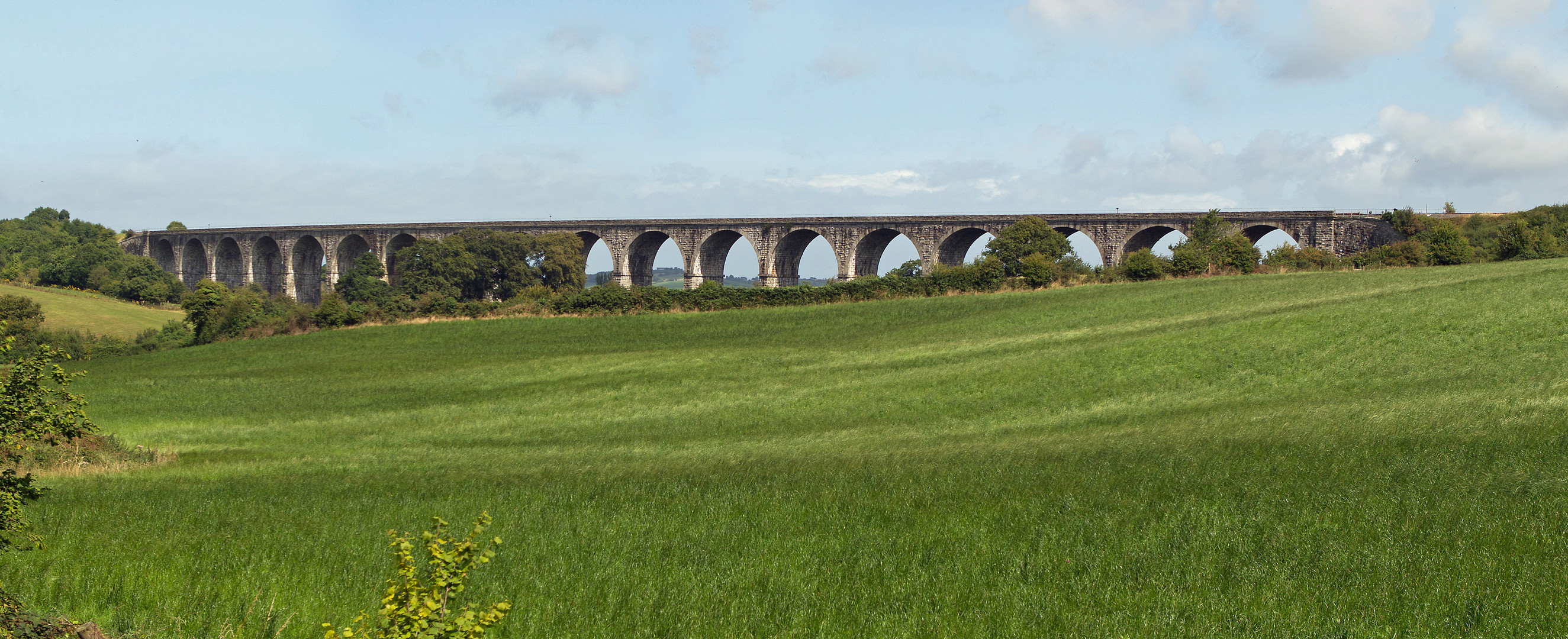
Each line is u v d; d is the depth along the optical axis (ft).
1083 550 44.70
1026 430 86.53
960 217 255.70
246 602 40.98
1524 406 66.03
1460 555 39.52
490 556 26.61
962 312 193.06
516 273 305.12
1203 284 195.21
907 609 38.83
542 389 140.05
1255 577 39.34
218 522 56.90
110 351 234.58
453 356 184.03
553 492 64.75
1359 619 34.55
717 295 225.35
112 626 38.37
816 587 42.09
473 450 94.73
